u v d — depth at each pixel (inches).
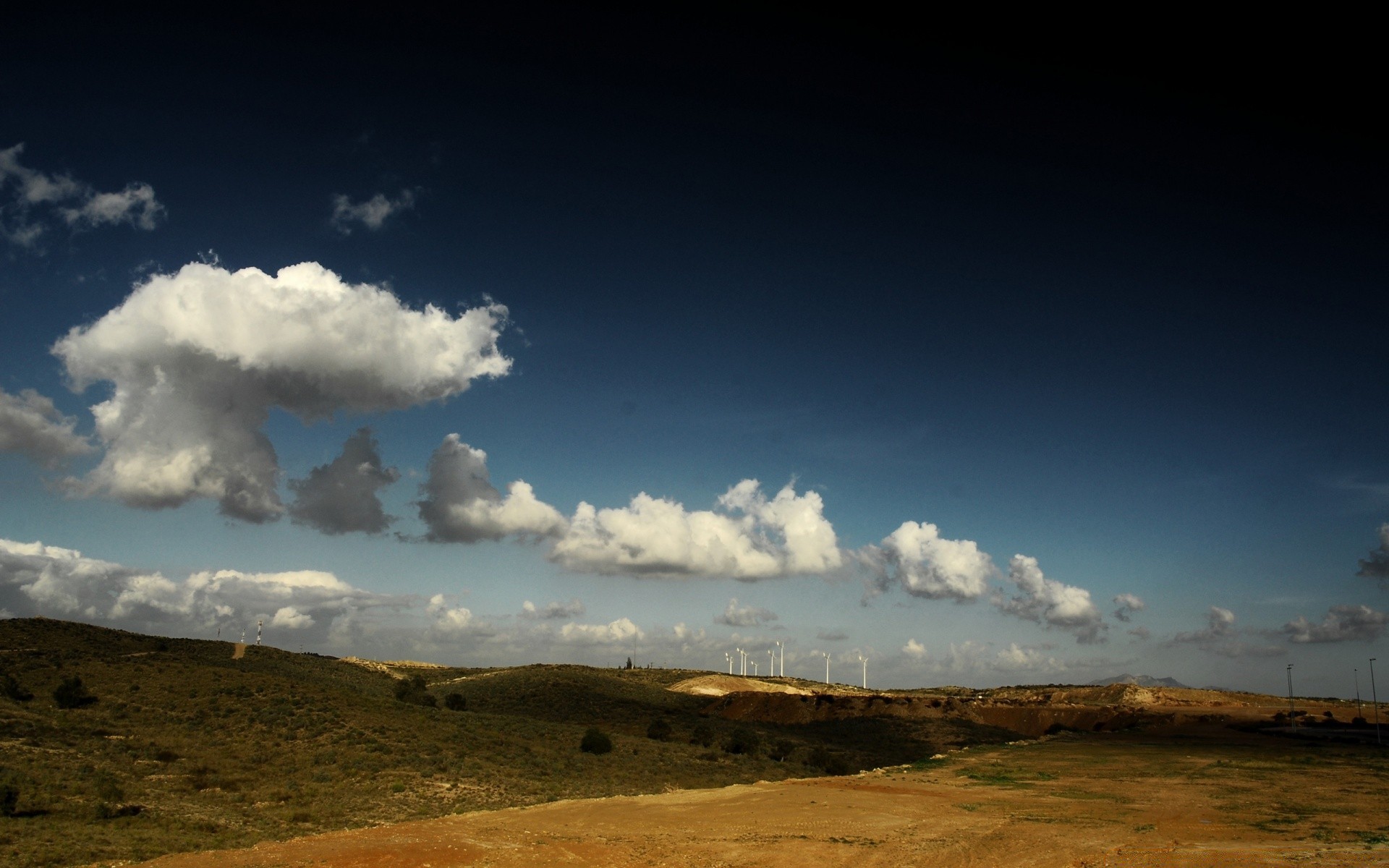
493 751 2347.4
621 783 2174.0
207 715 2306.8
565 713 4215.1
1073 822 1569.9
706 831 1423.5
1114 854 1237.1
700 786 2289.6
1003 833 1438.2
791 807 1701.5
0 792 1279.5
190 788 1635.1
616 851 1240.8
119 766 1717.5
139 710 2305.6
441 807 1672.0
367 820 1492.4
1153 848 1277.1
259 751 2033.7
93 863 1058.1
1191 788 2124.8
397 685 4092.0
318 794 1684.3
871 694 7780.5
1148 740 3742.6
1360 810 1737.2
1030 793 2000.5
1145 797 1941.4
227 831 1317.7
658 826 1459.2
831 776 2511.1
